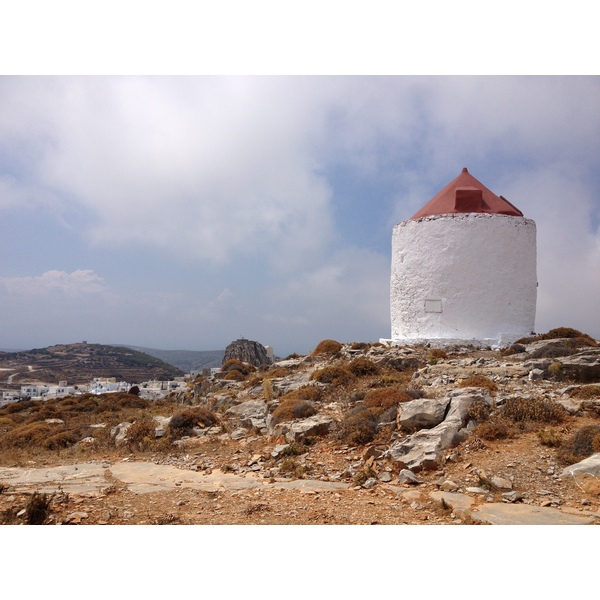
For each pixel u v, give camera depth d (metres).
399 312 25.38
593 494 9.78
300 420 15.60
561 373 16.80
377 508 9.75
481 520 8.85
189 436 17.39
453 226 23.69
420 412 13.45
